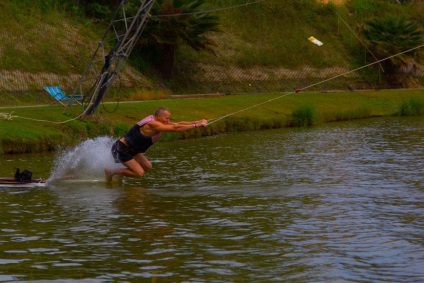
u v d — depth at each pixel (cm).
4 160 2514
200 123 1977
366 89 5975
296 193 1869
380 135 3459
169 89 5097
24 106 3562
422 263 1231
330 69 6050
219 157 2625
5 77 4091
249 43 5881
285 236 1411
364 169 2298
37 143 2789
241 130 3775
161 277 1155
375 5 7019
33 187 1953
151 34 5016
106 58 3180
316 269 1198
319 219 1559
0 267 1203
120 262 1234
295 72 5859
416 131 3659
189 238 1395
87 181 2041
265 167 2350
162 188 1944
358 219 1558
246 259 1254
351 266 1214
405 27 6191
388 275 1167
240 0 6134
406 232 1442
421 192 1883
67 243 1355
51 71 4369
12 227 1480
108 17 5141
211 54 5594
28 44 4453
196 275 1165
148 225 1501
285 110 4294
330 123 4247
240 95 4734
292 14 6325
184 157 2623
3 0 4675
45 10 4891
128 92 4672
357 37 6288
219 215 1598
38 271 1182
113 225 1500
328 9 6569
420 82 6381
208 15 5150
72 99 3262
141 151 2017
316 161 2495
